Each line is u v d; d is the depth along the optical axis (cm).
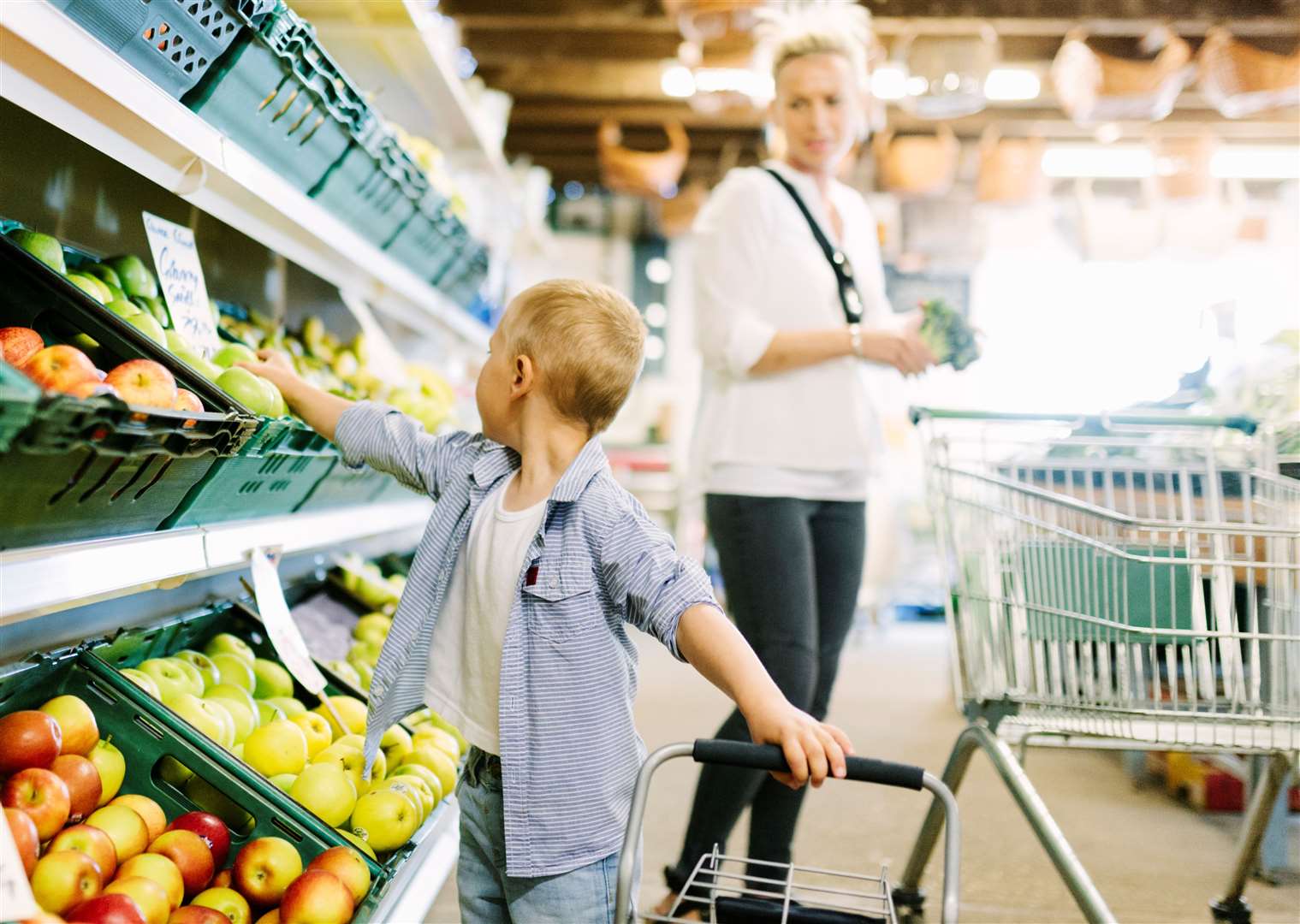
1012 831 280
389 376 307
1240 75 464
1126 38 641
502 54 676
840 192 239
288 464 168
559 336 140
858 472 217
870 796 313
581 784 131
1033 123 783
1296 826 291
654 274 1116
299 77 171
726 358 213
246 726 172
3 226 167
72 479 108
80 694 145
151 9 132
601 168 962
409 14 268
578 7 594
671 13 432
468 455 155
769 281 219
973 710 173
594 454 140
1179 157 655
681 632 125
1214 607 167
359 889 140
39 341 123
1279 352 213
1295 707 165
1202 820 295
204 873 134
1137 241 676
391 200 239
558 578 133
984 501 178
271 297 292
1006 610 172
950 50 468
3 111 161
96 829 122
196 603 226
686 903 205
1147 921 218
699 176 930
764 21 235
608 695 134
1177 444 185
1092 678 169
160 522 139
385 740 197
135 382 125
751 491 209
